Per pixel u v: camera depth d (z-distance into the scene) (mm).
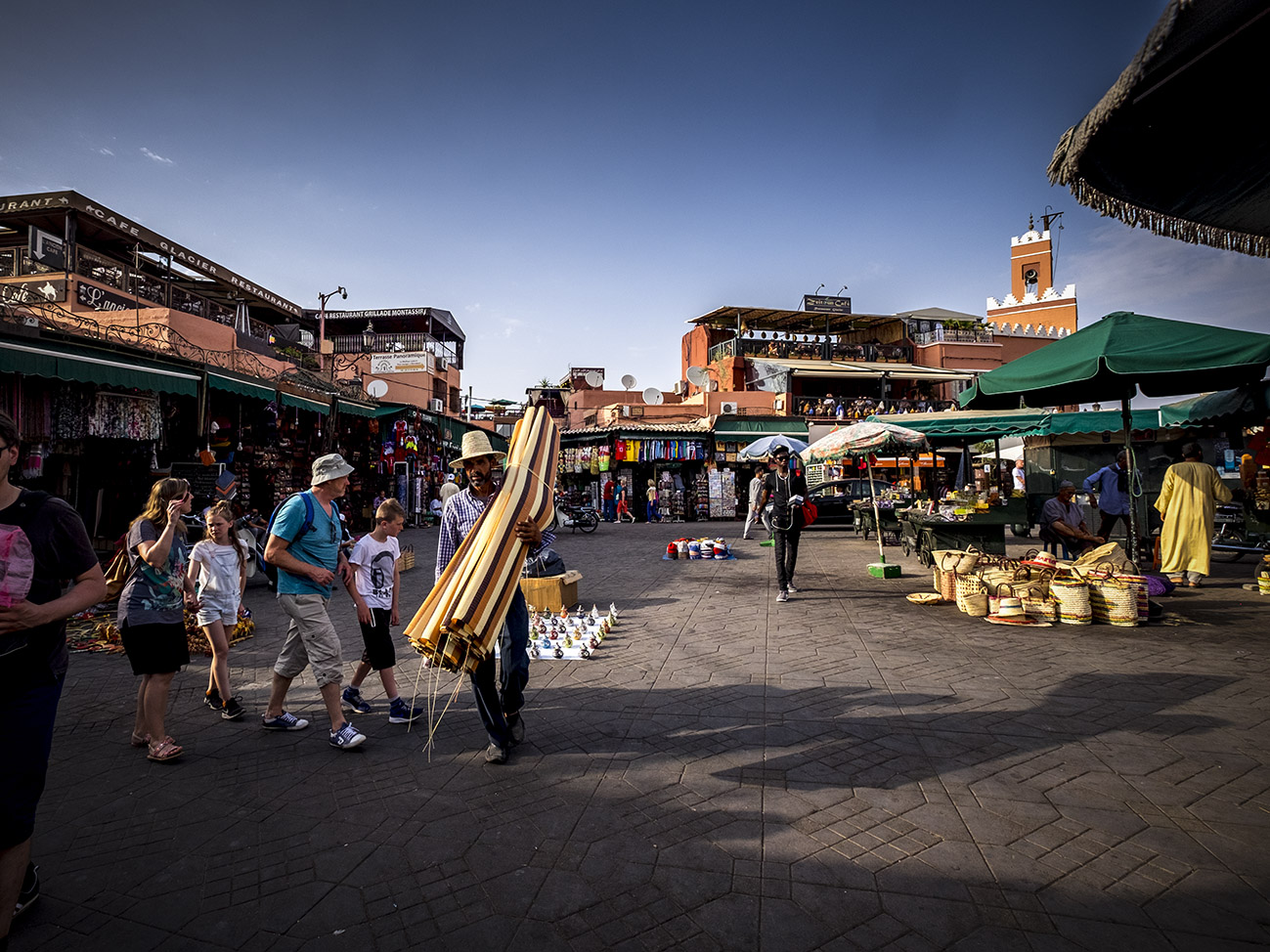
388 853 2803
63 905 2486
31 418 8430
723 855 2721
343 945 2242
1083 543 9500
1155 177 3234
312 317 28984
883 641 6227
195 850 2854
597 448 26938
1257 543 11008
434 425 23172
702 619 7504
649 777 3463
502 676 3926
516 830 2967
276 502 14375
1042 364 7570
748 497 27453
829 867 2617
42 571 2186
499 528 3514
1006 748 3705
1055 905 2346
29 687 2115
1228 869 2533
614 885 2543
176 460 11586
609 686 5055
